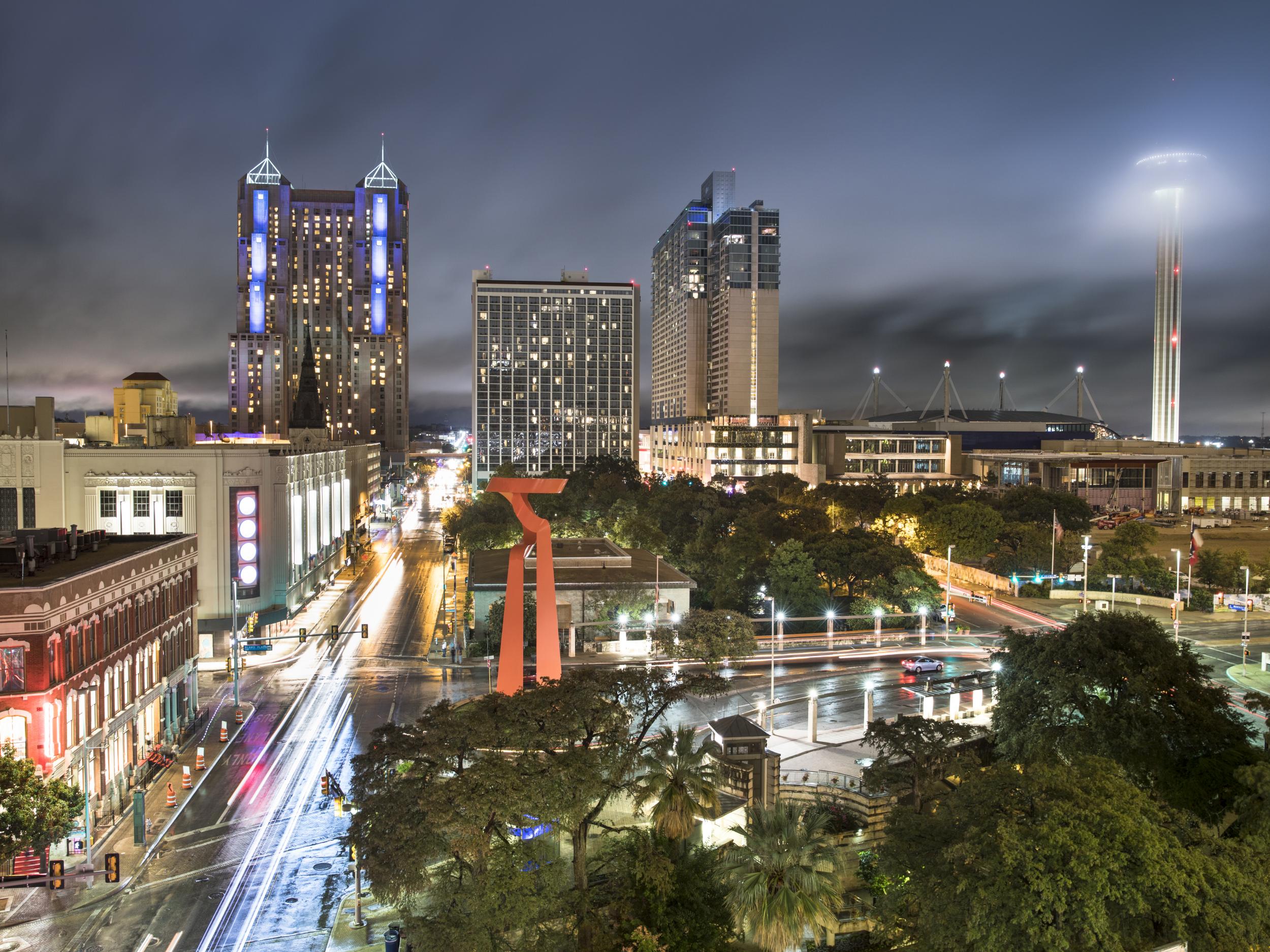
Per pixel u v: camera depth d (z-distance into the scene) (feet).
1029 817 112.16
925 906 112.78
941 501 570.05
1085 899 97.71
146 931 143.13
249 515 345.72
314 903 152.25
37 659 165.89
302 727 244.83
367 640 351.67
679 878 128.57
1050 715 176.86
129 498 334.03
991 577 443.73
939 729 163.84
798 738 220.84
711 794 135.85
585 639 330.13
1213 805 142.20
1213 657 312.09
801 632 352.28
